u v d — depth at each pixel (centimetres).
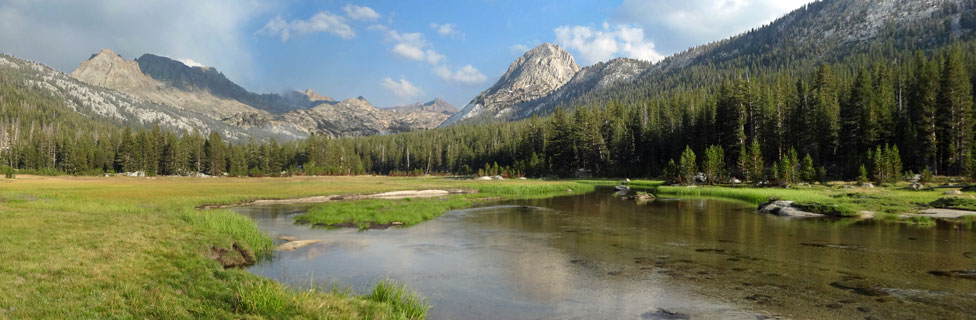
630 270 1803
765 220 3550
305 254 2172
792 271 1758
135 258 1499
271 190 6825
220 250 1953
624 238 2669
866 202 4188
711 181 8556
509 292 1483
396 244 2477
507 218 3791
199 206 4672
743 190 6525
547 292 1480
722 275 1698
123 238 1805
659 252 2205
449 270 1820
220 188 7075
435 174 19025
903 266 1827
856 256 2053
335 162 19375
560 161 13788
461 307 1314
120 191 5947
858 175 7112
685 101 14250
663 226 3216
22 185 7325
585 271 1789
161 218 2617
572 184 9500
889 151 6806
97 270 1290
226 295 1214
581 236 2758
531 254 2170
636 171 12325
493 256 2120
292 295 1214
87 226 2030
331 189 7194
